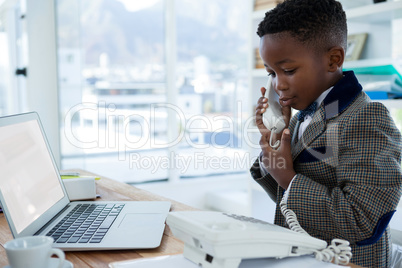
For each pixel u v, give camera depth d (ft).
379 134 2.93
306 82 3.25
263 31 3.33
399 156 3.00
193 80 11.94
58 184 3.59
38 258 1.98
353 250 3.10
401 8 5.87
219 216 2.42
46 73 9.80
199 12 11.81
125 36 11.03
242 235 2.07
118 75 11.01
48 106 9.87
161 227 2.97
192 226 2.18
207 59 12.03
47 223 3.04
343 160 3.05
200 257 2.23
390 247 3.45
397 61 6.35
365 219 2.74
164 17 11.48
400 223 5.46
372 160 2.87
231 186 12.52
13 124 3.01
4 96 11.48
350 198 2.80
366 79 6.66
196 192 12.05
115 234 2.82
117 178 11.11
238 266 2.22
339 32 3.29
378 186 2.81
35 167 3.17
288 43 3.16
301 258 2.36
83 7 10.45
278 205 3.65
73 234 2.81
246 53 12.39
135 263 2.31
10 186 2.64
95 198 4.08
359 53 6.93
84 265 2.41
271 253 2.20
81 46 10.36
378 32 6.77
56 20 9.83
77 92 10.27
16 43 10.88
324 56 3.26
